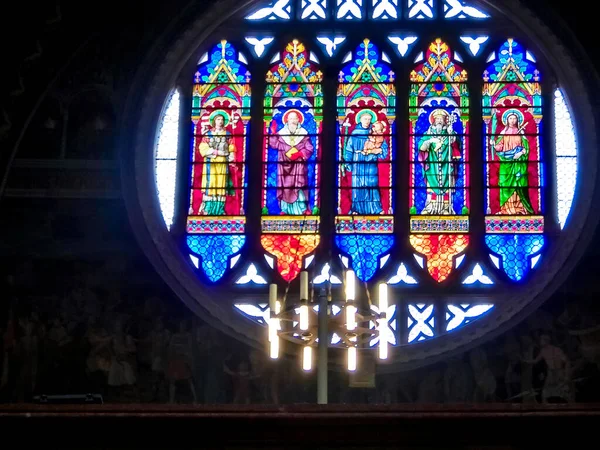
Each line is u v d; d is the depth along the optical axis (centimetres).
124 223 3347
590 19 3462
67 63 3469
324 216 3416
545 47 3475
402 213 3416
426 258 3375
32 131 3416
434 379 3222
